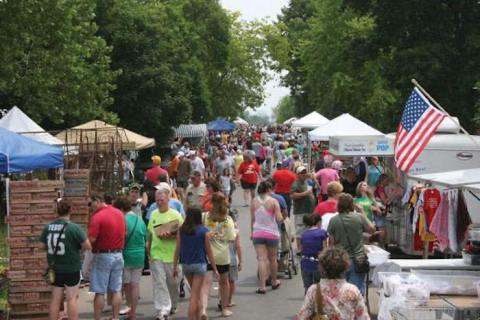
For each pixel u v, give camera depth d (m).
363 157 21.11
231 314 11.38
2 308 11.06
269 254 13.11
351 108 50.66
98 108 29.56
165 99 38.97
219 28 65.19
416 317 8.69
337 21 51.66
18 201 11.27
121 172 18.62
